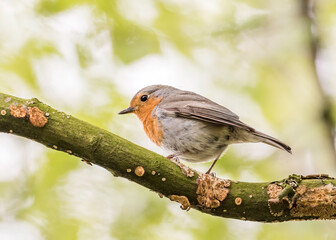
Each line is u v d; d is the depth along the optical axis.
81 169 10.80
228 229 10.48
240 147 12.40
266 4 13.30
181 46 12.59
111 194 10.57
